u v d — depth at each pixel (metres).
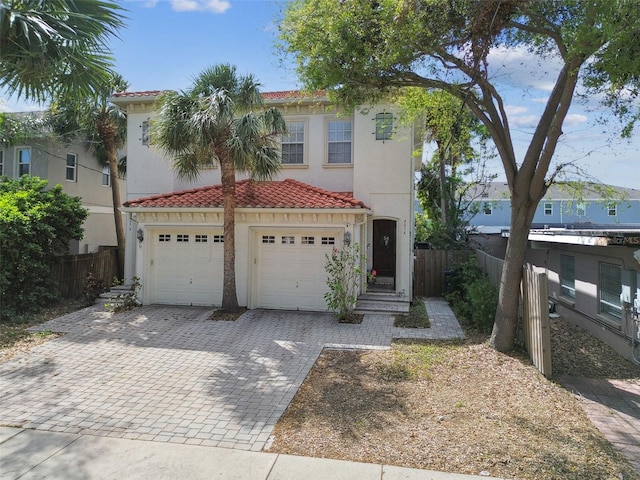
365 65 8.30
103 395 6.21
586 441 4.87
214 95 10.04
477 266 13.51
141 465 4.32
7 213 11.13
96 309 12.17
